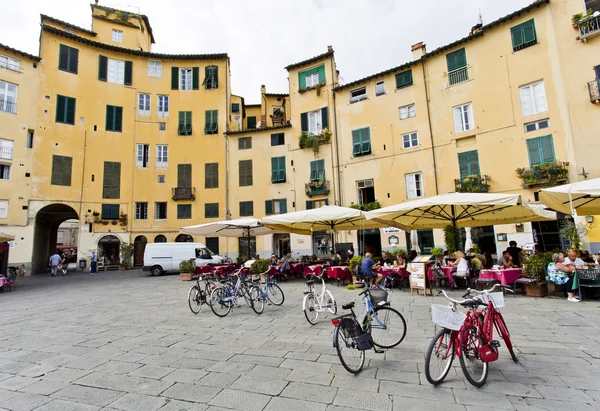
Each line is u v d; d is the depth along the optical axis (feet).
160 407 12.12
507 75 62.54
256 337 20.74
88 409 12.13
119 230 88.48
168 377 14.80
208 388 13.56
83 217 85.20
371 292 18.45
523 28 61.21
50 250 101.65
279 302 31.24
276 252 91.66
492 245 61.36
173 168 94.84
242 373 15.01
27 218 77.56
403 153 74.28
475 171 64.80
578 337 18.42
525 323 21.70
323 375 14.53
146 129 94.89
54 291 48.21
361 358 15.17
